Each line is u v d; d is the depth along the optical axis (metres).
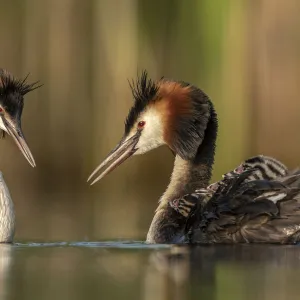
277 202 12.02
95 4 20.97
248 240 12.11
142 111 13.70
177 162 13.66
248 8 20.59
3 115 14.17
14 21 21.03
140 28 20.91
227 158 20.67
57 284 9.57
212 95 20.58
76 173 21.45
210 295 8.98
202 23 20.53
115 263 10.77
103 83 20.95
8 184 21.45
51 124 21.27
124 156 13.80
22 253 11.78
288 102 20.84
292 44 20.66
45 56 21.08
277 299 8.77
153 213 17.81
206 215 12.39
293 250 11.49
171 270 10.27
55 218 17.09
